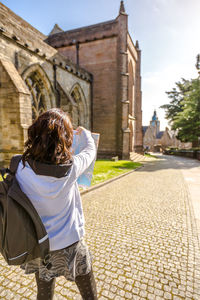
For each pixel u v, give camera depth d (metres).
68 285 2.09
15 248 0.82
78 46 19.09
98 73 18.34
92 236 3.26
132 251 2.81
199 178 8.82
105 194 5.95
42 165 0.79
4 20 8.62
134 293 1.99
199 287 2.09
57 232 0.94
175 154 32.75
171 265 2.48
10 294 1.95
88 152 1.13
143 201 5.30
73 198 1.05
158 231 3.49
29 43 10.29
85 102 17.66
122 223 3.82
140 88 25.19
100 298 1.91
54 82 12.95
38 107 12.58
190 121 24.89
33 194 0.84
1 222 0.82
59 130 0.86
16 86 8.23
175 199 5.54
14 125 8.52
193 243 3.07
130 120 22.44
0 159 8.83
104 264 2.49
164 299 1.91
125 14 16.72
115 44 17.44
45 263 0.94
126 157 17.08
